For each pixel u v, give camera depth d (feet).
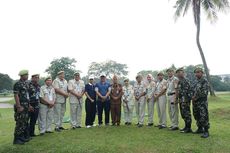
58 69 127.03
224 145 26.09
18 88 28.07
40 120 32.07
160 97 34.60
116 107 37.14
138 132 32.12
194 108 30.22
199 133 30.89
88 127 35.65
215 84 193.67
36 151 25.73
